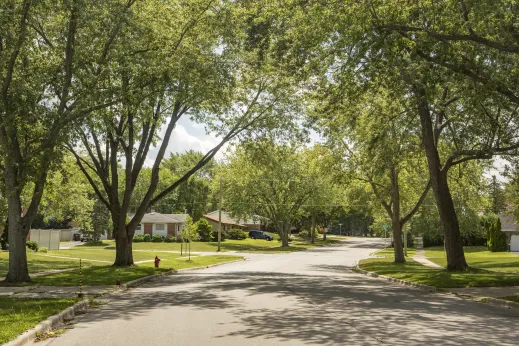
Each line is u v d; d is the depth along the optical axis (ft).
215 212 363.97
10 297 53.21
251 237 326.65
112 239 297.74
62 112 67.51
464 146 83.41
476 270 86.79
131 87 72.18
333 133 101.81
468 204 162.50
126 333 34.04
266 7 68.13
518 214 159.22
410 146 86.58
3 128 66.59
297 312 43.14
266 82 98.02
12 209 72.28
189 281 80.79
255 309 45.34
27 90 65.10
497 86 54.80
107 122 76.07
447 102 76.43
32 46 69.72
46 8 64.34
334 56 63.57
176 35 79.92
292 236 393.50
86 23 65.82
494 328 35.14
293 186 232.94
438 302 52.70
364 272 107.34
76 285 69.46
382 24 53.83
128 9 68.85
